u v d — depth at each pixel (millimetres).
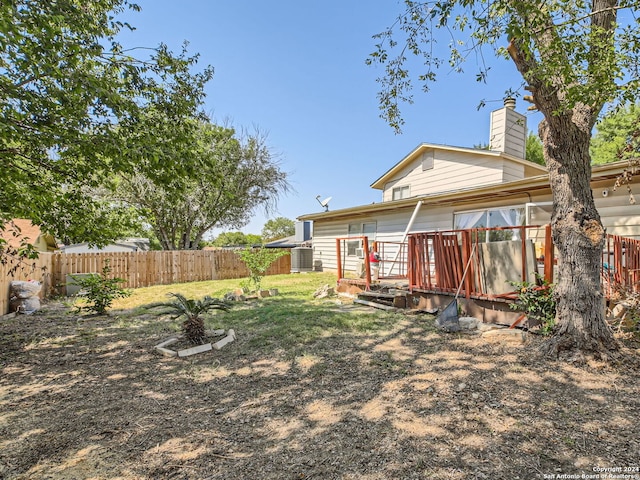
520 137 10117
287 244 23719
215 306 5012
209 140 14492
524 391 2746
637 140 4488
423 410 2514
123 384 3273
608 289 4449
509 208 8047
